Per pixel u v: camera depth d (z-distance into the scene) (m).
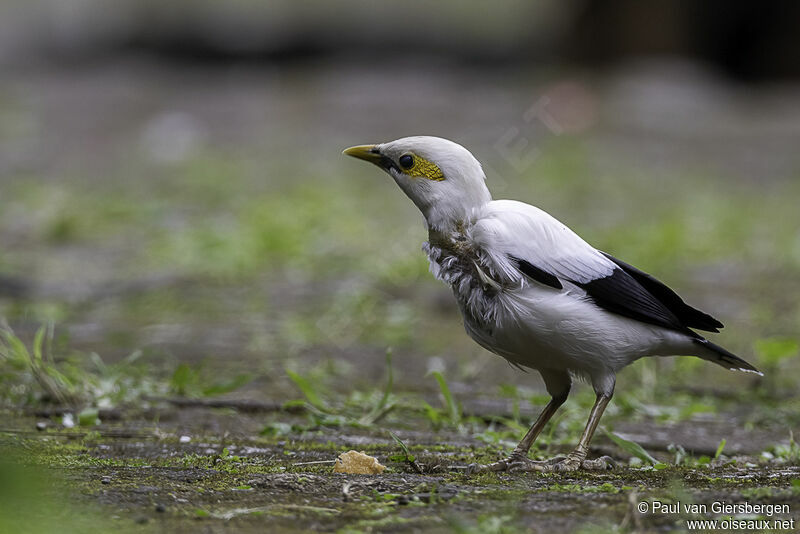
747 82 37.31
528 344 6.22
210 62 41.00
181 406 8.10
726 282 14.59
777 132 30.44
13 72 38.94
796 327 11.98
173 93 34.91
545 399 8.62
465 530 4.57
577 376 6.42
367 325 11.88
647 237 16.91
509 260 6.11
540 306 6.05
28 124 29.89
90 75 38.25
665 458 7.02
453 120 29.94
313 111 31.66
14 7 41.91
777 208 21.02
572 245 6.24
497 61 41.06
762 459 6.88
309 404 8.02
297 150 27.11
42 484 5.03
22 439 6.71
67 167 24.56
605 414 8.36
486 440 7.16
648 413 8.50
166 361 9.95
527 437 6.63
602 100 32.88
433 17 42.22
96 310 12.32
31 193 20.83
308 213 18.72
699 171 25.78
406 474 5.92
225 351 10.51
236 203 20.27
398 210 20.05
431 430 7.65
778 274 15.09
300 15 41.53
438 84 35.91
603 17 36.50
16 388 8.21
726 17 36.59
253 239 16.08
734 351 10.94
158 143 27.70
